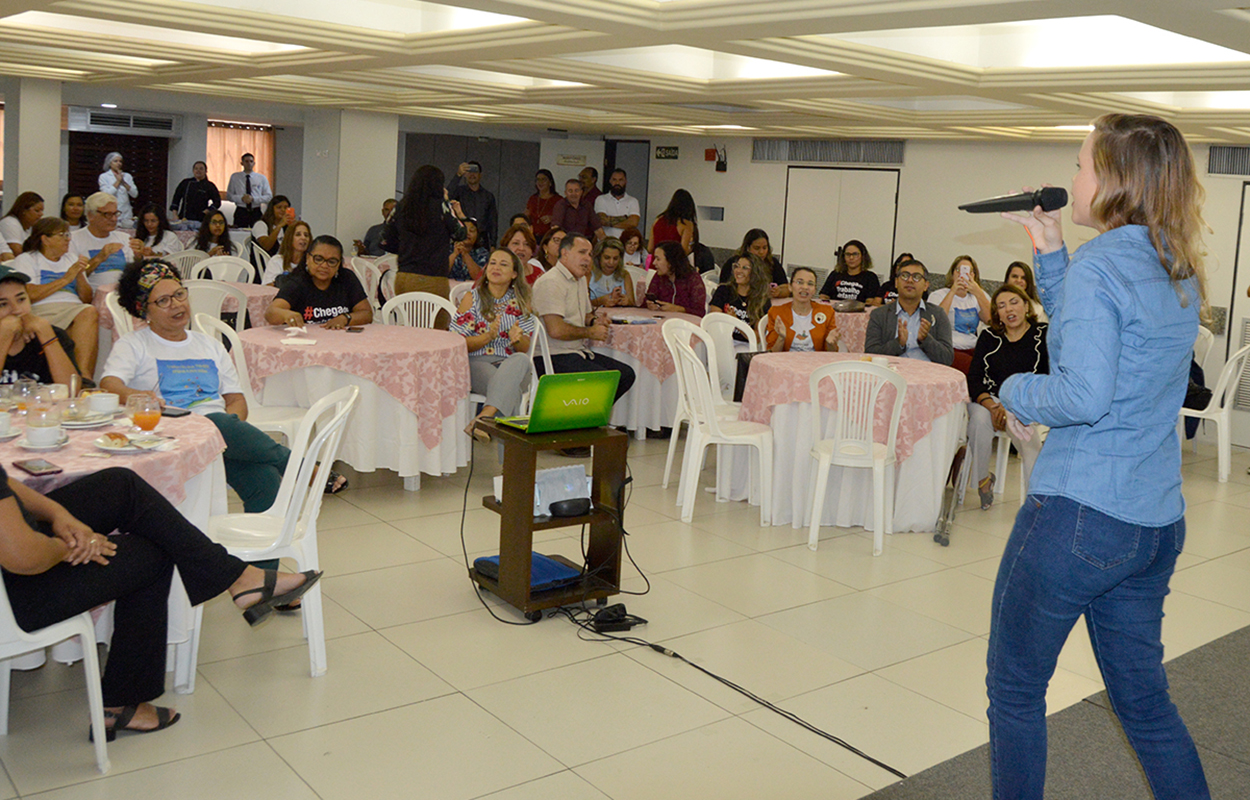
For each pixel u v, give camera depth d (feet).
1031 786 7.47
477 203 37.22
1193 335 7.09
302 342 17.87
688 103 24.98
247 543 11.14
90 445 10.81
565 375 13.17
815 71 20.29
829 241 38.52
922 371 18.86
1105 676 7.66
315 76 23.80
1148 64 16.12
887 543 17.87
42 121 35.70
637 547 16.88
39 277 22.99
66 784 9.23
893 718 11.40
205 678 11.48
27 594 8.91
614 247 27.20
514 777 9.77
